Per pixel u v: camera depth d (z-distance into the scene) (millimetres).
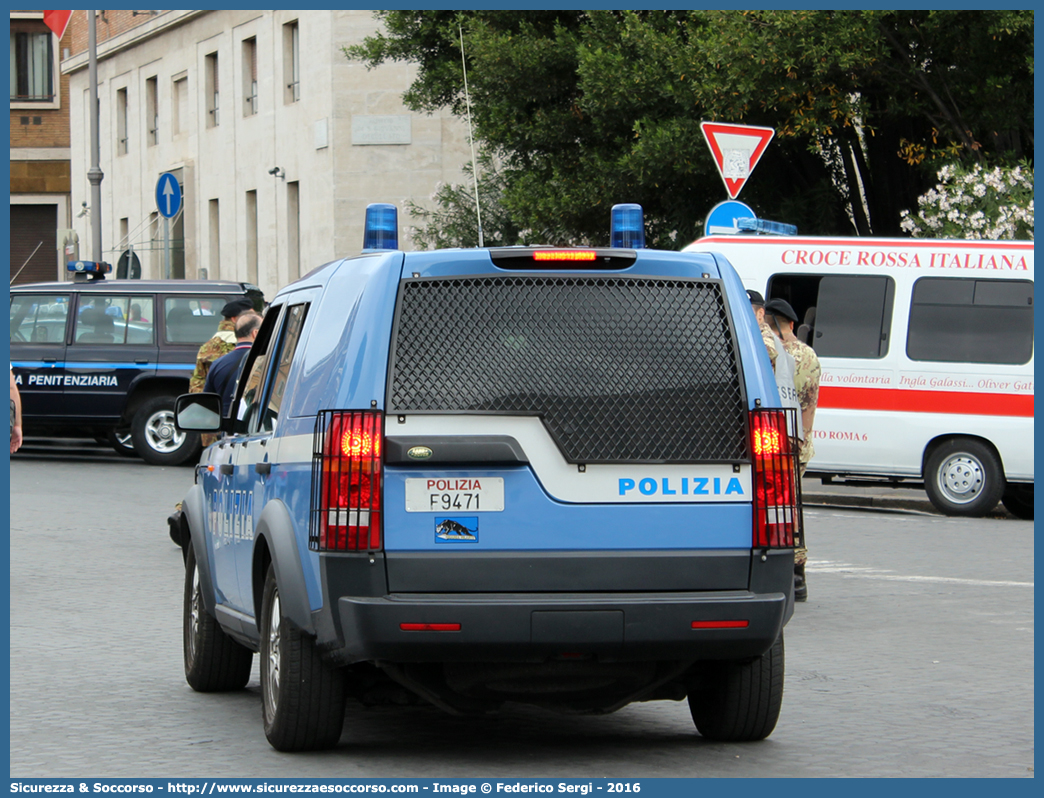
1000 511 50094
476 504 15812
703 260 16703
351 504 15703
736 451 16297
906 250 46906
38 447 67875
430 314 16109
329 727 17203
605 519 15969
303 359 17531
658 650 15930
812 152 58719
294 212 104312
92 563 34188
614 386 16156
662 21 59219
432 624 15477
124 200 129125
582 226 63094
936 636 26078
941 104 55562
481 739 18594
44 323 58469
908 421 46500
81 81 136125
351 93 97438
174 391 58438
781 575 16375
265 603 17812
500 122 64125
